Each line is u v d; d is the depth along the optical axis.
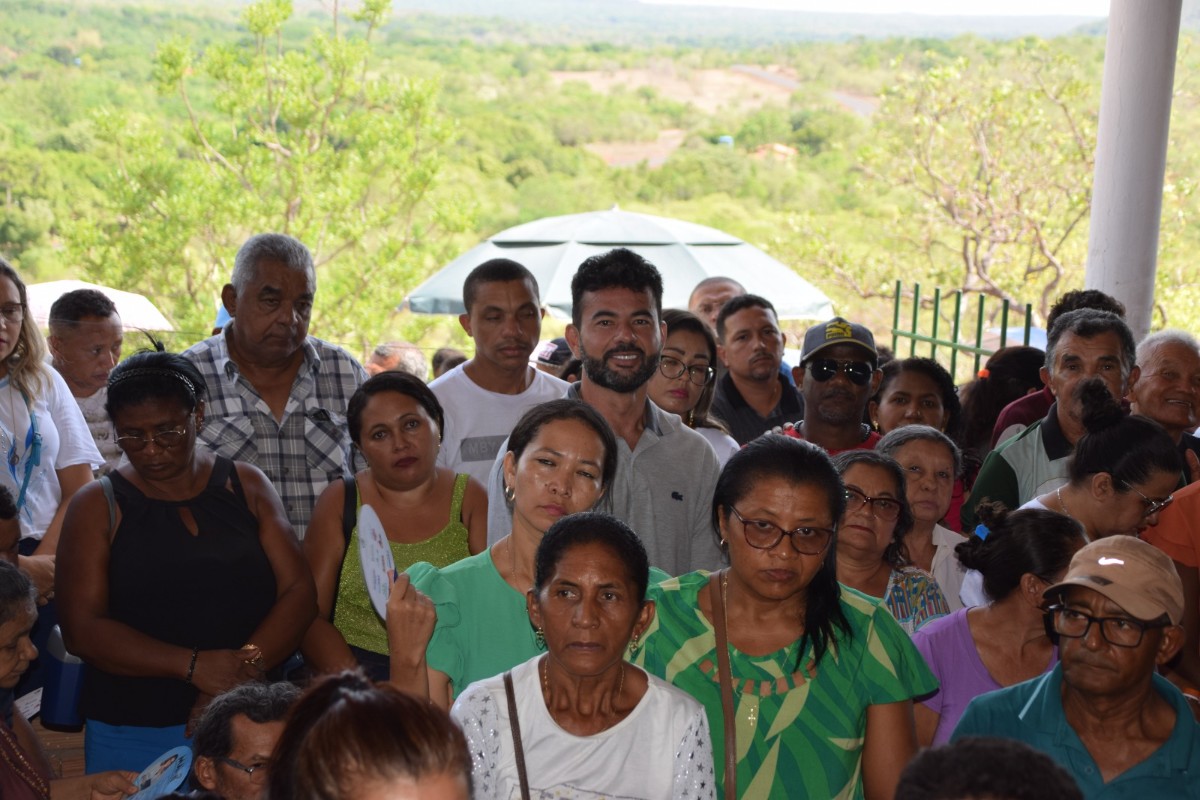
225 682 3.47
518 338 4.77
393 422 3.83
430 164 20.72
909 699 2.62
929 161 23.33
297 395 4.61
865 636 2.62
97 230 20.39
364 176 20.70
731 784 2.54
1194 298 18.83
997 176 23.28
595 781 2.39
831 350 4.66
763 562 2.54
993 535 3.13
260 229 20.52
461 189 35.72
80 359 5.58
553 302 10.65
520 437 3.04
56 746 4.70
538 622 2.54
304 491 4.61
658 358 3.89
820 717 2.56
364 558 3.00
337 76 20.98
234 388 4.54
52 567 4.14
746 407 5.73
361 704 1.63
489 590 2.95
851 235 27.66
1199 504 3.73
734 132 68.69
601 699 2.45
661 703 2.45
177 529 3.58
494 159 48.56
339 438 4.67
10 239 25.97
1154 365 4.80
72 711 3.95
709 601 2.70
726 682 2.59
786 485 2.54
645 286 3.84
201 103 34.50
